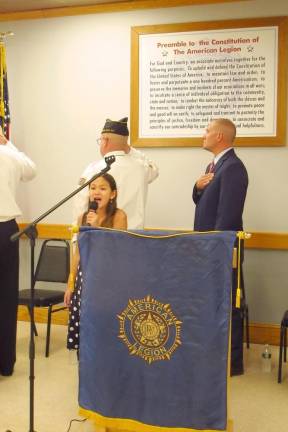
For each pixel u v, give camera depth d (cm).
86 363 202
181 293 189
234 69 365
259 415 248
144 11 383
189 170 383
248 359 336
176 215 386
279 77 357
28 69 416
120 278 196
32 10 409
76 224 266
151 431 192
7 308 290
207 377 186
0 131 323
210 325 186
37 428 229
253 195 369
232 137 304
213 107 371
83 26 400
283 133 359
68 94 409
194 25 370
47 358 329
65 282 374
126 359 195
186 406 188
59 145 414
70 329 269
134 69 385
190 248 189
